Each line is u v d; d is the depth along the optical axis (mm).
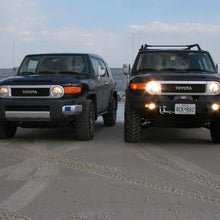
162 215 2711
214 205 2938
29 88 5895
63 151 5305
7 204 2949
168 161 4629
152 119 5711
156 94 5504
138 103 5555
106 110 8266
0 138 6500
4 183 3566
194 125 6066
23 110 5867
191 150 5469
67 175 3877
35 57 7395
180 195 3195
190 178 3775
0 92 5984
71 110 5844
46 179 3713
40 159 4734
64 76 6445
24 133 7348
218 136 5953
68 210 2809
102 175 3881
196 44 7293
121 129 8117
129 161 4609
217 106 5406
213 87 5438
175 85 5465
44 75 6660
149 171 4070
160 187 3438
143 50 6957
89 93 6398
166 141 6375
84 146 5766
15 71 7520
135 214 2730
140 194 3217
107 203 2975
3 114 5906
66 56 7289
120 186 3465
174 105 5422
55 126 6270
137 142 6109
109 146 5762
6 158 4812
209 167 4293
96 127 8523
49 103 5797
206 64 6590
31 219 2631
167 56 6719
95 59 7801
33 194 3207
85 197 3127
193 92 5449
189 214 2734
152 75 5652
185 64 6570
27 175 3883
